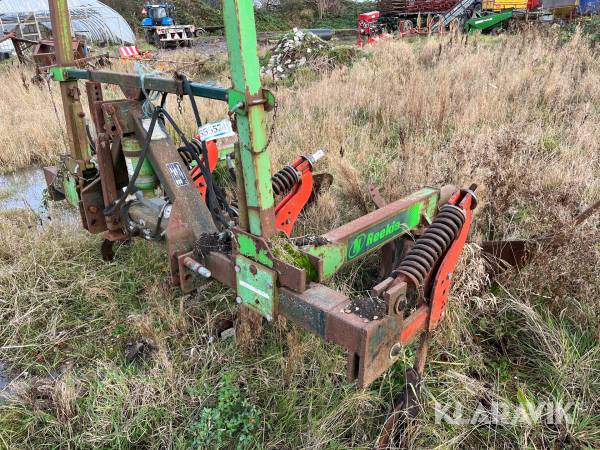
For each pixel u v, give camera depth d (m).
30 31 26.11
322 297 2.18
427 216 3.17
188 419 2.75
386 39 14.76
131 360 3.22
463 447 2.54
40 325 3.63
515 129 5.21
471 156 4.35
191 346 3.25
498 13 18.00
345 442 2.56
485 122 6.46
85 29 28.14
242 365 3.03
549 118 6.55
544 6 19.45
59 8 3.59
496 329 3.14
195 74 14.55
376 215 2.77
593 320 3.04
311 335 3.06
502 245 3.51
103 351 3.31
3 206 5.93
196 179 3.84
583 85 7.61
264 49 15.25
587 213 3.37
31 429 2.76
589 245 3.21
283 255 2.27
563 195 3.84
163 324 3.44
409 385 2.67
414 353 2.96
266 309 2.38
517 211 4.07
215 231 2.99
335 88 8.79
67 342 3.46
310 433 2.55
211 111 8.15
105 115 3.26
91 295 3.80
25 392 2.96
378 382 2.88
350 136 6.48
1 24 24.53
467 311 3.22
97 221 3.86
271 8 45.16
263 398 2.84
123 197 3.36
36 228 4.92
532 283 3.29
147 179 3.35
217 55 18.48
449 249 2.56
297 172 3.62
